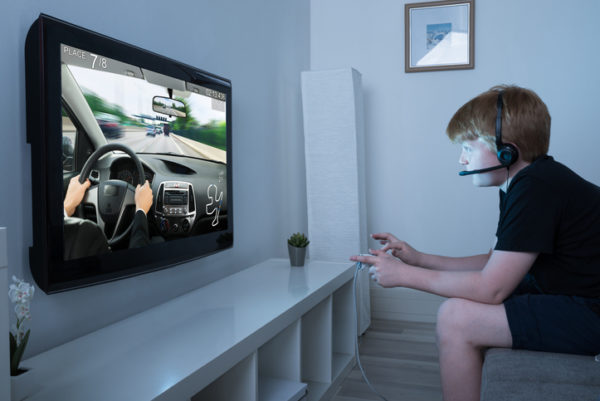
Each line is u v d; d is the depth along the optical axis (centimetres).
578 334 115
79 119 127
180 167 170
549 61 297
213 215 191
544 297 123
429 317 313
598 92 290
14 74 121
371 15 328
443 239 317
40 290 129
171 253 165
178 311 160
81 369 112
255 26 254
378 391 203
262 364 178
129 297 161
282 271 227
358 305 276
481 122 130
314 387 196
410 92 321
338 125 278
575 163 295
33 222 120
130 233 146
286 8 296
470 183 312
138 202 149
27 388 96
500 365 111
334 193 280
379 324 306
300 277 212
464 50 309
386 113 325
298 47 317
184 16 191
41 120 117
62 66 122
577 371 106
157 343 129
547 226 117
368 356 246
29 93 120
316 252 284
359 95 289
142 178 151
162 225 161
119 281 157
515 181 125
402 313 317
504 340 120
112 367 113
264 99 265
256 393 140
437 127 316
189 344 128
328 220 281
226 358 123
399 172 324
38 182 118
